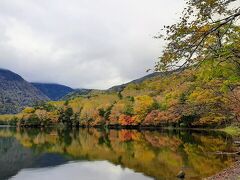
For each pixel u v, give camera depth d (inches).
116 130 5438.0
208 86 674.8
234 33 409.4
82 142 3211.1
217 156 1749.5
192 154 1903.3
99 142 3125.0
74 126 7253.9
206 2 331.6
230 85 652.7
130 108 5807.1
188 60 356.5
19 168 1808.6
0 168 1813.5
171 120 4407.0
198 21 345.1
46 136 4274.1
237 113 797.2
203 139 2834.6
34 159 2130.9
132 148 2471.7
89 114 6894.7
